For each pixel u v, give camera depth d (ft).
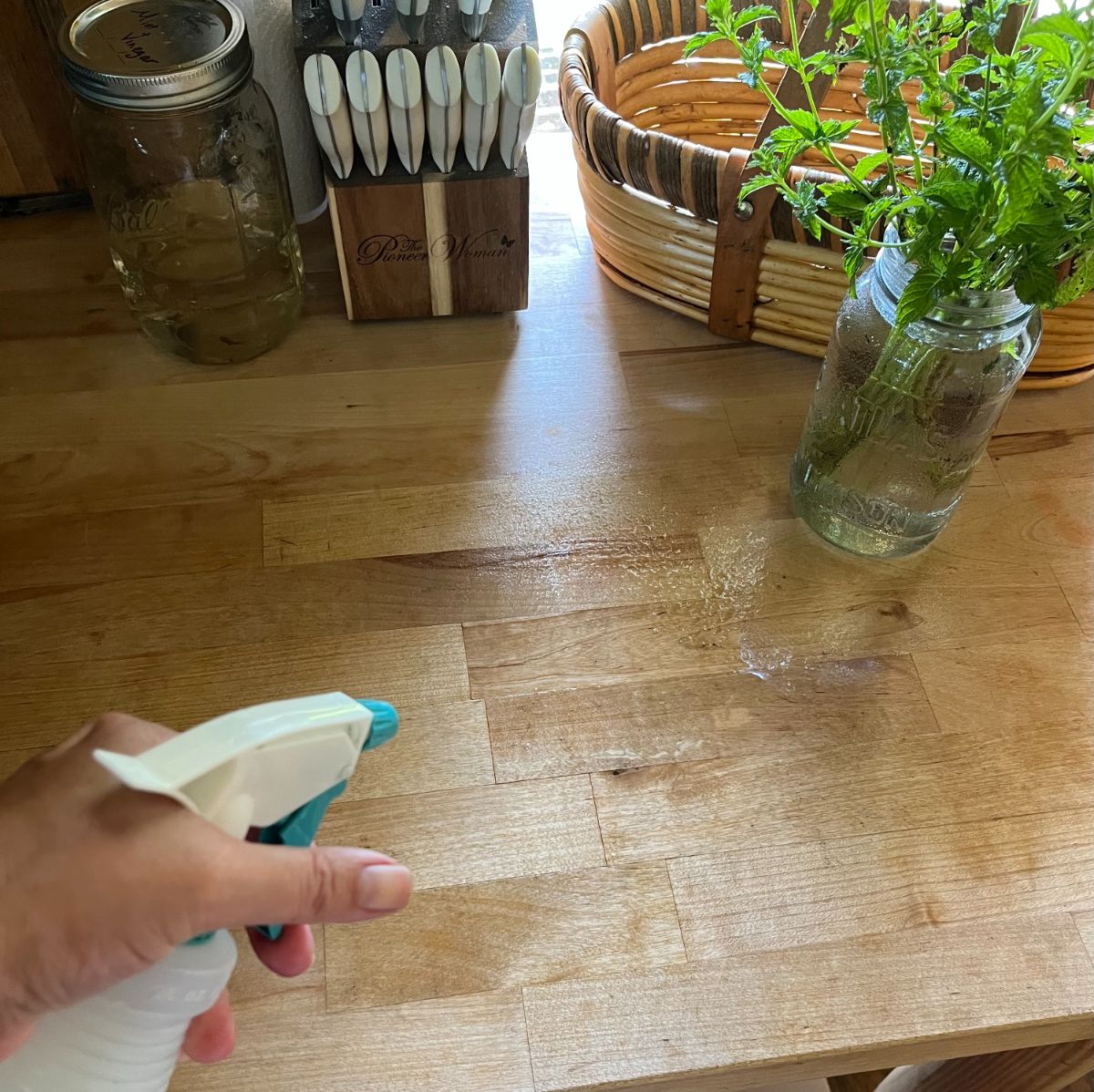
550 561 2.02
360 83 1.86
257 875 0.99
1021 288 1.36
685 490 2.14
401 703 1.83
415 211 2.13
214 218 2.20
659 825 1.71
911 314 1.40
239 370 2.30
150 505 2.07
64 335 2.33
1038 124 1.15
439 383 2.30
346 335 2.37
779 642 1.93
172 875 0.95
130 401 2.23
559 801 1.73
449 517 2.08
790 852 1.69
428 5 2.04
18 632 1.89
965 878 1.68
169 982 1.05
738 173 1.96
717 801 1.74
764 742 1.81
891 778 1.78
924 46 1.46
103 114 1.92
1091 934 1.63
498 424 2.23
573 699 1.84
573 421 2.25
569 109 2.12
